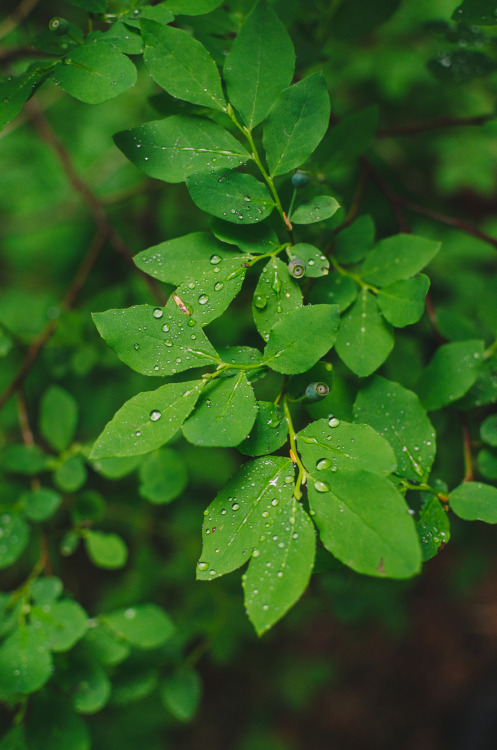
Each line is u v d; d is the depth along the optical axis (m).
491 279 0.49
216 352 0.39
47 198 1.02
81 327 0.61
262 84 0.41
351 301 0.44
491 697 1.20
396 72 0.80
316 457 0.38
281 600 0.36
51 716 0.49
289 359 0.39
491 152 0.95
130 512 0.80
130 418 0.38
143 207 0.88
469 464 0.46
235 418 0.38
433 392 0.45
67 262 1.05
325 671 1.22
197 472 0.84
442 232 0.81
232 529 0.38
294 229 0.44
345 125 0.46
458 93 0.81
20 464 0.54
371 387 0.43
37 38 0.42
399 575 0.36
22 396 0.57
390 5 0.51
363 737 1.27
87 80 0.39
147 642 0.51
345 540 0.37
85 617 0.50
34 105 0.65
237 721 1.23
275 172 0.41
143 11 0.41
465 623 1.36
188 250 0.41
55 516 0.63
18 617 0.50
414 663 1.34
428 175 1.00
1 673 0.48
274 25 0.40
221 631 0.69
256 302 0.40
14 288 1.07
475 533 0.80
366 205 0.57
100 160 1.00
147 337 0.39
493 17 0.43
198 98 0.41
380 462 0.38
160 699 0.88
